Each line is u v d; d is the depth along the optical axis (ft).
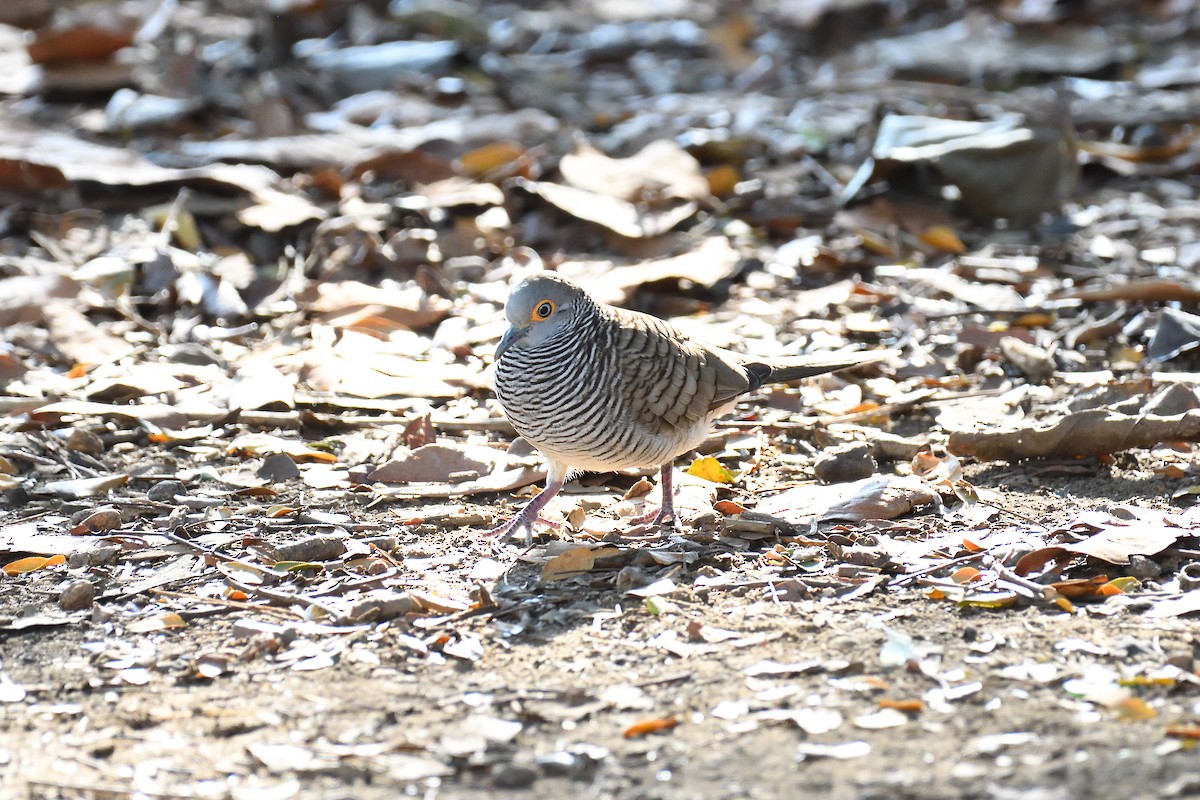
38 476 35.14
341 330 44.24
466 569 30.12
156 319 45.91
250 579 29.50
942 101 69.26
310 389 40.50
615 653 25.89
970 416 38.60
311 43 77.51
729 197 55.52
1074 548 28.60
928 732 22.74
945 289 47.42
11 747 23.11
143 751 22.93
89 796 21.62
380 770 22.17
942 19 88.02
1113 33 83.87
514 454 36.52
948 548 30.12
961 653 25.38
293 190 54.54
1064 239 52.44
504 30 84.33
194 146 58.75
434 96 68.18
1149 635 25.82
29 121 60.70
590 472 35.86
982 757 21.90
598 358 29.45
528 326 29.27
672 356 30.58
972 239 52.70
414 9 79.05
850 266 49.78
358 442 37.65
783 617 27.04
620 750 22.57
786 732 22.95
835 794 21.06
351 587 29.09
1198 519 30.63
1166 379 39.68
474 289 47.55
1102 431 34.40
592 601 28.25
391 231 51.72
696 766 22.02
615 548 30.12
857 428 37.83
